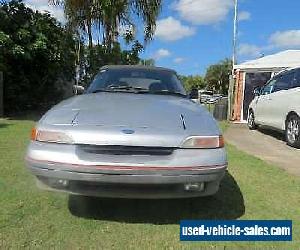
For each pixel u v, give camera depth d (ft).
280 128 30.76
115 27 55.47
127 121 12.12
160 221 12.72
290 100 28.89
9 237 11.14
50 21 47.37
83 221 12.50
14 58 43.19
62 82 54.08
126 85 17.39
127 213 13.25
